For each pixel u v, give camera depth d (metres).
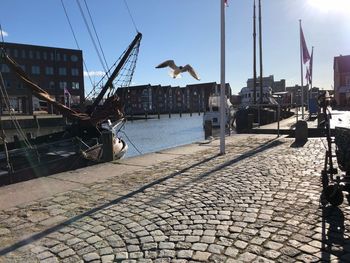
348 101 70.50
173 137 43.59
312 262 3.71
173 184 7.29
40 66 91.94
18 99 77.94
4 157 12.79
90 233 4.76
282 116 36.97
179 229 4.75
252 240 4.29
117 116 17.83
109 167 9.55
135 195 6.55
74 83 98.12
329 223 4.76
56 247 4.36
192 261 3.83
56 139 17.30
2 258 4.11
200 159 10.33
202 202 5.93
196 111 147.75
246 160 9.83
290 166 8.66
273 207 5.50
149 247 4.23
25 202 6.36
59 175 8.64
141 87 140.00
